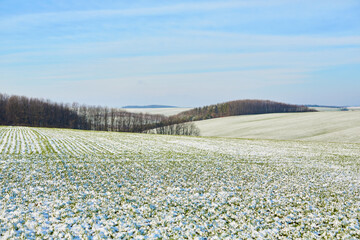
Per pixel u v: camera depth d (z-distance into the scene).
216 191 16.70
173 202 14.08
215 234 10.38
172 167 24.00
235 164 26.95
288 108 175.50
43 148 32.28
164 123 121.25
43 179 17.38
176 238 9.89
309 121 96.50
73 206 12.52
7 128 61.44
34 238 9.16
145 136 55.50
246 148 41.00
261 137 80.50
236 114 158.50
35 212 11.40
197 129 106.94
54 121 110.81
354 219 12.53
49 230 9.82
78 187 15.96
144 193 15.49
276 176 22.12
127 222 10.97
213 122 127.69
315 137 72.56
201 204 13.98
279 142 51.69
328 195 16.86
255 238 10.25
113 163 24.66
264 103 174.50
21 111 101.12
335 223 12.00
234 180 19.98
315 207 14.30
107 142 42.22
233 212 12.97
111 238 9.58
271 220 12.12
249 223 11.59
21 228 9.80
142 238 9.68
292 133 80.81
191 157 30.39
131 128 115.62
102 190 15.59
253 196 15.89
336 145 48.16
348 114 102.00
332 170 26.05
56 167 21.42
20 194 13.84
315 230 11.27
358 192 18.05
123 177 19.33
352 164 29.92
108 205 12.95
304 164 28.75
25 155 26.42
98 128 112.19
